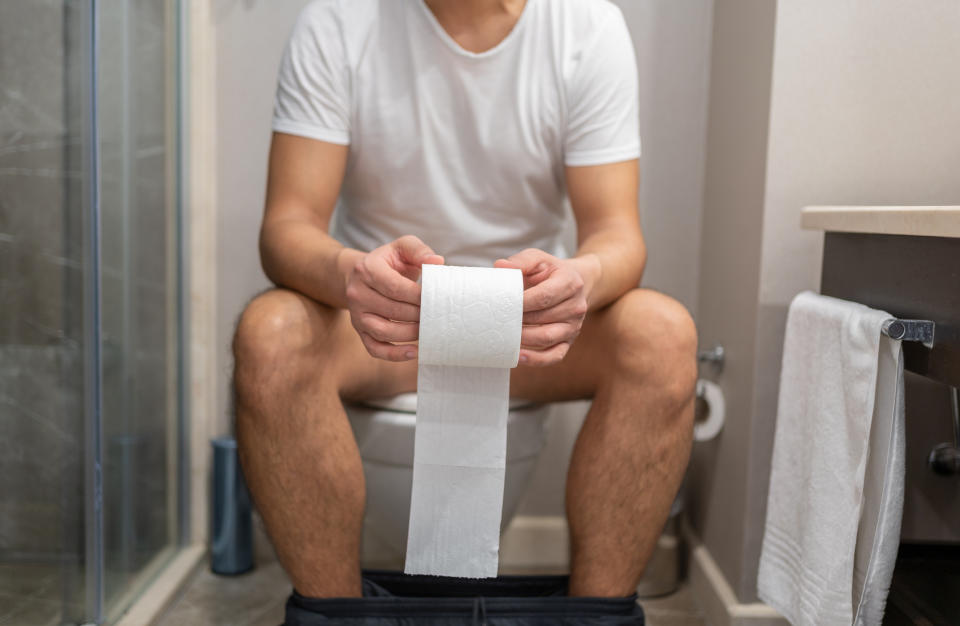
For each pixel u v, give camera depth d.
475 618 1.03
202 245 1.72
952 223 0.81
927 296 0.90
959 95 1.34
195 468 1.75
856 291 1.08
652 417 1.04
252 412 1.00
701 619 1.50
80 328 1.27
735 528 1.43
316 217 1.21
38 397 1.23
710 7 1.75
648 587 1.61
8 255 1.18
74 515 1.29
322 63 1.23
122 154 1.41
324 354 1.03
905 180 1.35
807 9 1.33
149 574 1.55
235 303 1.77
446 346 0.83
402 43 1.25
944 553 1.20
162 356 1.63
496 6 1.22
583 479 1.08
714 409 1.52
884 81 1.34
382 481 1.20
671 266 1.80
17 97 1.18
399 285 0.87
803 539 1.04
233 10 1.72
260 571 1.69
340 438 1.03
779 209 1.35
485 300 0.83
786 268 1.36
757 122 1.41
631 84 1.27
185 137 1.69
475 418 0.89
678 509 1.60
